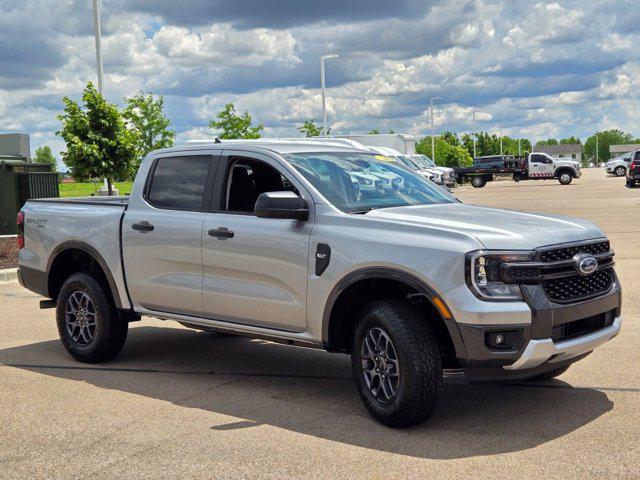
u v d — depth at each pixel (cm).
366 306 552
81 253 761
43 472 470
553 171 5278
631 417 539
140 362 748
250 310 620
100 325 723
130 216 705
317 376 685
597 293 539
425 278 511
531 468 453
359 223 560
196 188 671
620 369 661
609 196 3331
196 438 522
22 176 1770
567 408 564
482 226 527
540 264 500
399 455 480
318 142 681
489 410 567
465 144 11750
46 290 785
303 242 581
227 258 629
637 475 438
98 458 490
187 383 667
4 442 525
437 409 573
